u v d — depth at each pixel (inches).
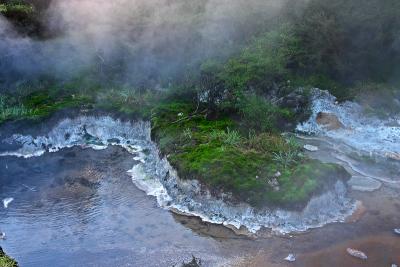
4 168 473.1
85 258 337.7
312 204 367.6
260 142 433.4
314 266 316.5
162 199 405.7
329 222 362.9
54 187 437.7
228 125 472.4
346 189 396.2
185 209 388.5
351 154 440.8
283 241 343.6
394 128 456.1
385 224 357.7
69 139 517.3
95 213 393.7
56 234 368.2
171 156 431.8
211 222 369.7
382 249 331.6
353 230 352.2
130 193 418.9
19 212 400.2
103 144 511.5
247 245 341.7
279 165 400.5
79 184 440.5
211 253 335.3
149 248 345.1
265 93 500.7
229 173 387.9
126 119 518.9
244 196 370.6
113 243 353.4
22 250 349.4
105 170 460.1
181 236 356.5
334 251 331.0
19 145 500.1
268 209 364.2
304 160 410.3
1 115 512.4
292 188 373.1
